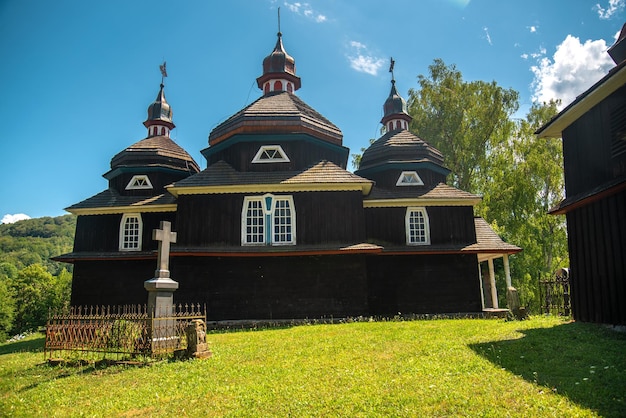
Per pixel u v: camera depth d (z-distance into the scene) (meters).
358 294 19.56
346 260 19.89
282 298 19.42
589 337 10.62
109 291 22.66
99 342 10.91
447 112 38.00
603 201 12.63
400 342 11.51
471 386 7.12
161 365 9.81
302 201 20.52
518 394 6.62
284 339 13.31
